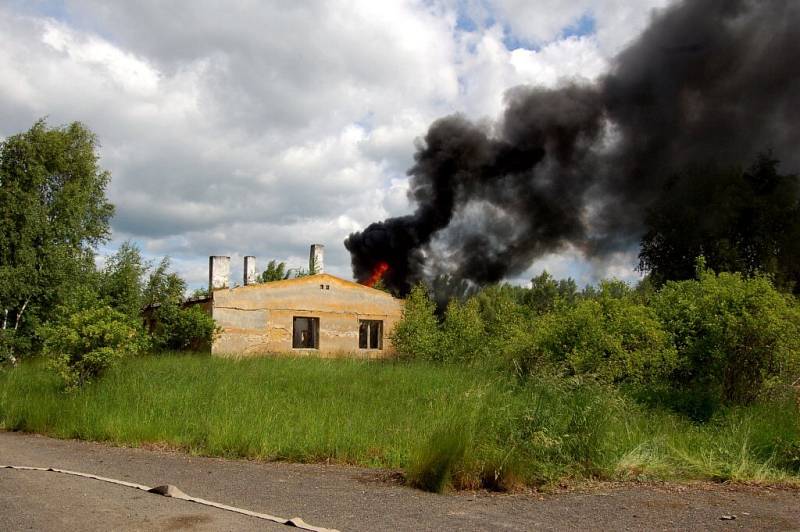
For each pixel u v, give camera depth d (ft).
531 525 18.06
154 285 99.55
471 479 22.97
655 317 47.19
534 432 25.62
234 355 69.97
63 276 76.07
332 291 85.87
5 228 74.64
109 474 23.88
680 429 33.06
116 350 45.21
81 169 86.99
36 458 27.25
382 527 17.37
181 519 16.76
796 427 31.04
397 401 40.47
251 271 105.50
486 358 61.21
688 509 20.36
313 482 23.32
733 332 41.27
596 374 38.81
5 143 78.95
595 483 24.16
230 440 29.63
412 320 79.77
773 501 21.74
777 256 102.01
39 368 54.24
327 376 51.11
